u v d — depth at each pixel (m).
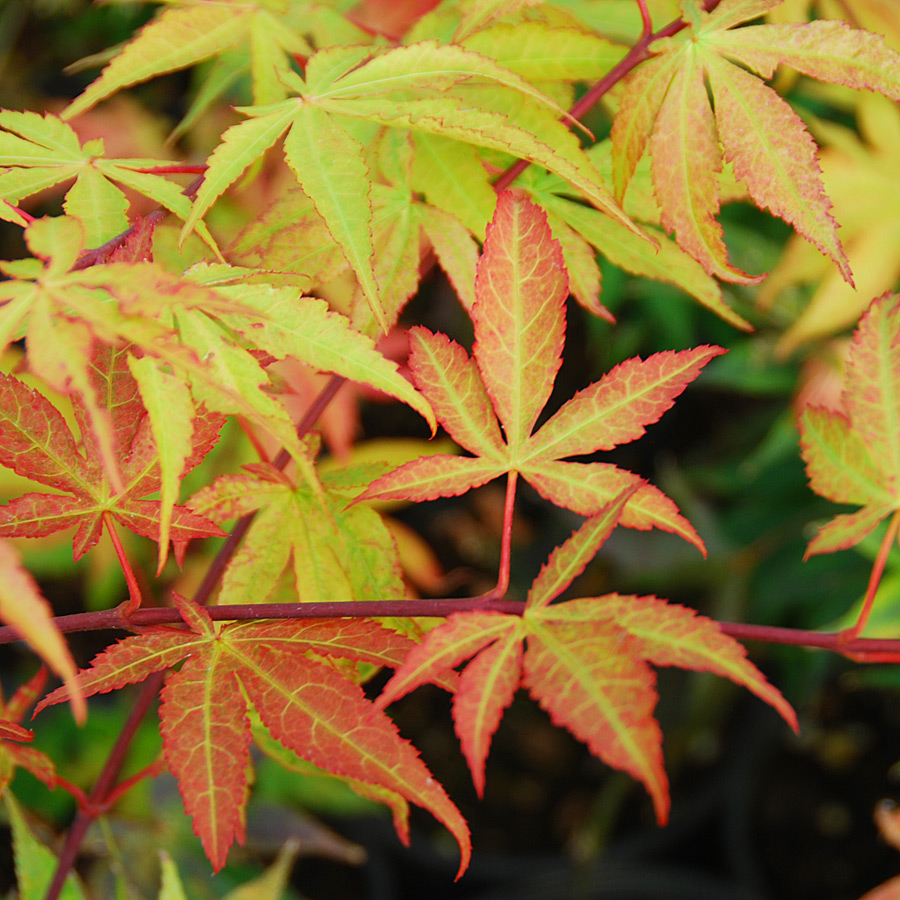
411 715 1.29
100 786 0.53
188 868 0.81
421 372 0.49
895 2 0.57
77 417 0.48
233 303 0.46
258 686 0.48
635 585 1.06
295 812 0.70
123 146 0.87
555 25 0.54
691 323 1.09
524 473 0.49
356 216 0.48
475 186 0.52
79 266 0.48
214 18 0.53
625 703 0.45
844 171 0.65
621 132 0.50
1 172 0.49
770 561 1.01
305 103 0.49
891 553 0.64
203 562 0.87
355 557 0.52
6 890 0.87
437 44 0.49
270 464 0.52
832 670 1.05
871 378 0.50
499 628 0.47
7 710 0.52
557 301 0.49
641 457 1.35
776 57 0.49
